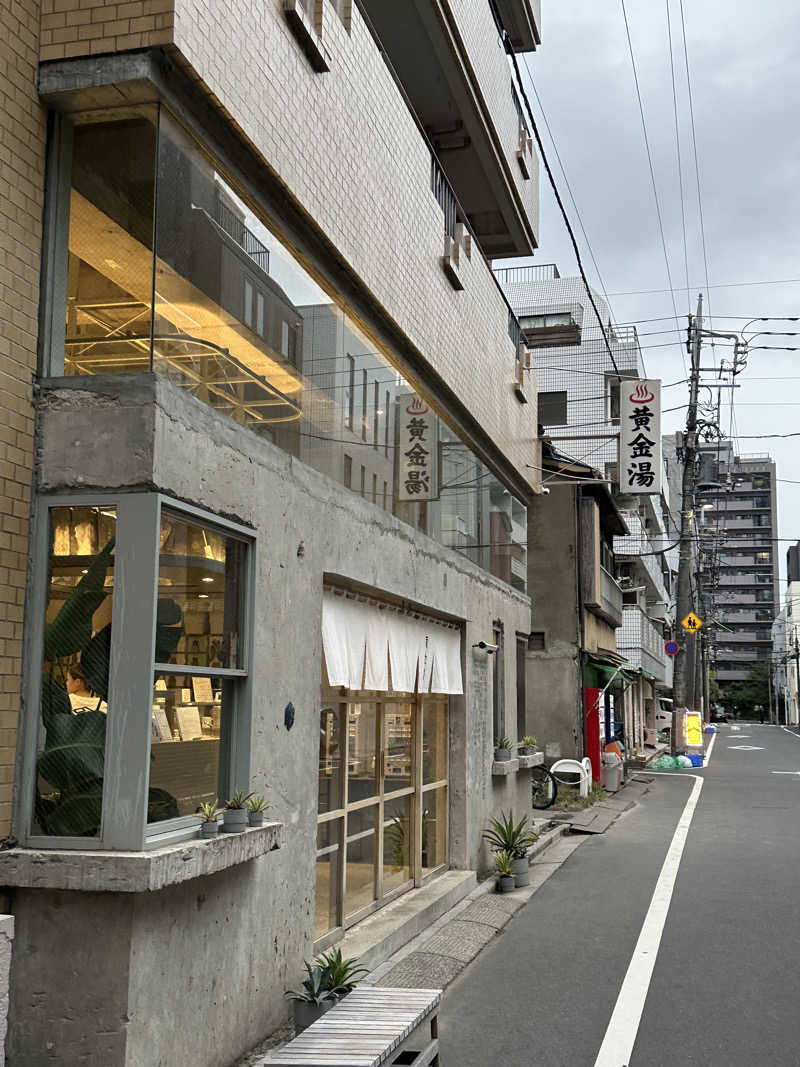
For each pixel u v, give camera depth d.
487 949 8.39
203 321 5.48
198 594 5.19
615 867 12.55
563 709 22.61
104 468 4.75
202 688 5.26
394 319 8.55
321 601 6.91
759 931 9.02
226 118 5.44
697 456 35.00
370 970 7.27
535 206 16.83
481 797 11.66
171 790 4.90
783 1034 6.25
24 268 4.80
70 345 5.04
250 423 6.02
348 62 7.52
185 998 4.83
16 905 4.47
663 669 46.06
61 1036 4.36
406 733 9.76
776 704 114.75
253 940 5.65
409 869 9.75
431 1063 5.44
